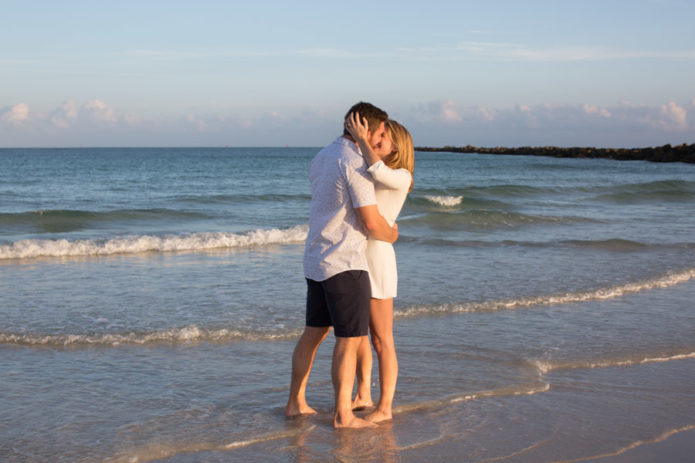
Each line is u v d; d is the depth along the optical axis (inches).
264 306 222.7
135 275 284.7
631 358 171.5
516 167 2071.9
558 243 408.5
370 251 123.2
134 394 138.2
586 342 185.6
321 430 121.0
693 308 233.8
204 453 110.3
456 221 540.4
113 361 161.3
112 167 1987.0
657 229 511.5
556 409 134.3
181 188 1036.5
